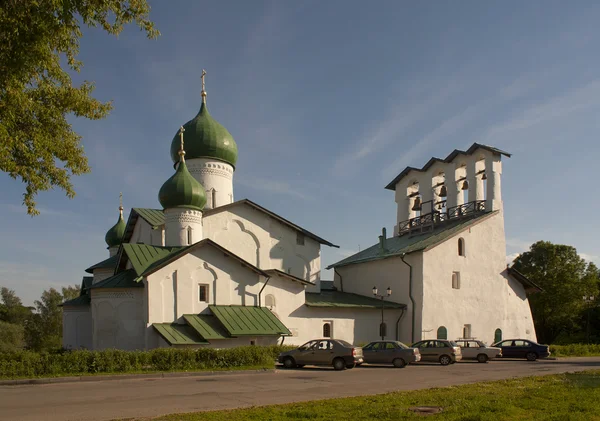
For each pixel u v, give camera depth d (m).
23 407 13.88
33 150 18.66
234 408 13.64
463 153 41.22
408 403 13.91
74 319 41.47
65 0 15.63
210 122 40.81
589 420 11.88
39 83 18.20
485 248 39.88
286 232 39.50
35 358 20.72
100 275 40.53
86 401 14.88
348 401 14.24
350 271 44.81
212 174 40.28
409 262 38.28
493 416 11.84
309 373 23.55
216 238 36.50
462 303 38.22
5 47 15.38
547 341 61.22
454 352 29.30
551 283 55.97
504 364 29.47
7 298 81.69
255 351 25.20
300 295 35.56
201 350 23.84
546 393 15.47
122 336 29.73
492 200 40.03
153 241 36.78
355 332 37.22
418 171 44.06
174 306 29.98
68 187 20.05
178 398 15.50
